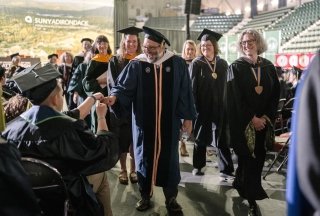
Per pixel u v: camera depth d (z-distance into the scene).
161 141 2.77
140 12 18.98
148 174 2.81
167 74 2.74
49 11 12.55
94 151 1.60
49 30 12.65
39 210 1.01
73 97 4.37
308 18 14.24
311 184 0.62
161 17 18.81
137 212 2.97
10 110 2.02
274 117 2.72
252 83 2.66
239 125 2.68
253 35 2.67
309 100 0.65
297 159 0.65
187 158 4.61
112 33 13.44
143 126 2.76
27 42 12.41
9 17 12.11
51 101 1.65
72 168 1.59
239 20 18.33
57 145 1.51
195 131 3.77
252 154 2.66
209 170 4.11
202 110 3.67
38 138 1.50
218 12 20.39
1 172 0.95
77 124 1.58
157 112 2.74
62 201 1.46
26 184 0.99
